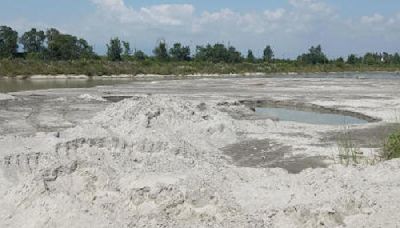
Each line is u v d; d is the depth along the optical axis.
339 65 106.69
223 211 9.52
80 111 27.08
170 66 86.38
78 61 79.56
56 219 9.27
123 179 10.74
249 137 19.12
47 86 50.09
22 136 18.17
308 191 10.15
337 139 18.64
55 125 22.19
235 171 12.35
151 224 9.23
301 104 31.62
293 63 107.12
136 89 43.34
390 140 15.23
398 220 8.83
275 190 10.42
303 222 9.09
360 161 14.28
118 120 19.84
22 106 29.30
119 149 14.25
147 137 15.62
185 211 9.62
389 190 10.14
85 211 9.51
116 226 9.12
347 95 36.38
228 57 101.75
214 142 18.38
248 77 72.81
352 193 9.81
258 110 29.84
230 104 29.62
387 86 46.56
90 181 10.78
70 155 13.49
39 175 10.61
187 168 12.25
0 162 13.04
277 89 43.38
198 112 21.38
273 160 15.52
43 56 83.62
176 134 17.80
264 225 8.94
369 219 9.03
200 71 85.31
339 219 9.16
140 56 96.38
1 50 84.94
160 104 20.58
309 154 15.93
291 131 20.48
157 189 9.96
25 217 9.55
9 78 67.88
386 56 121.06
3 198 10.41
